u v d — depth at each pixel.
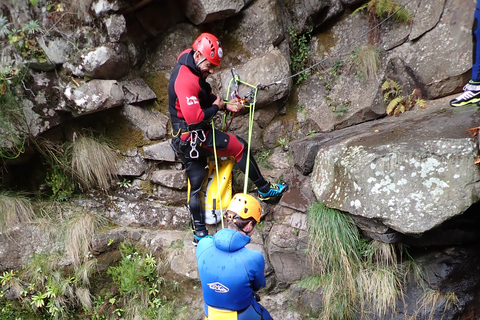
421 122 2.97
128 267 3.50
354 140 3.01
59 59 3.18
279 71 3.49
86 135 3.51
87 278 3.42
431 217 2.55
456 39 3.18
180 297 3.49
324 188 3.05
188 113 2.70
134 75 3.50
